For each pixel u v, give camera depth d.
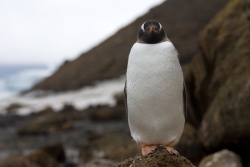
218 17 14.76
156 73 5.08
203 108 15.06
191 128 13.95
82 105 39.44
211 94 13.04
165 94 5.12
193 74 15.71
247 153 11.04
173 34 55.00
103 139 18.75
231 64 12.51
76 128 28.72
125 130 25.78
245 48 12.40
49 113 35.31
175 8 67.38
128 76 5.34
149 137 5.47
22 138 26.72
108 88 47.41
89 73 57.88
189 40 51.28
